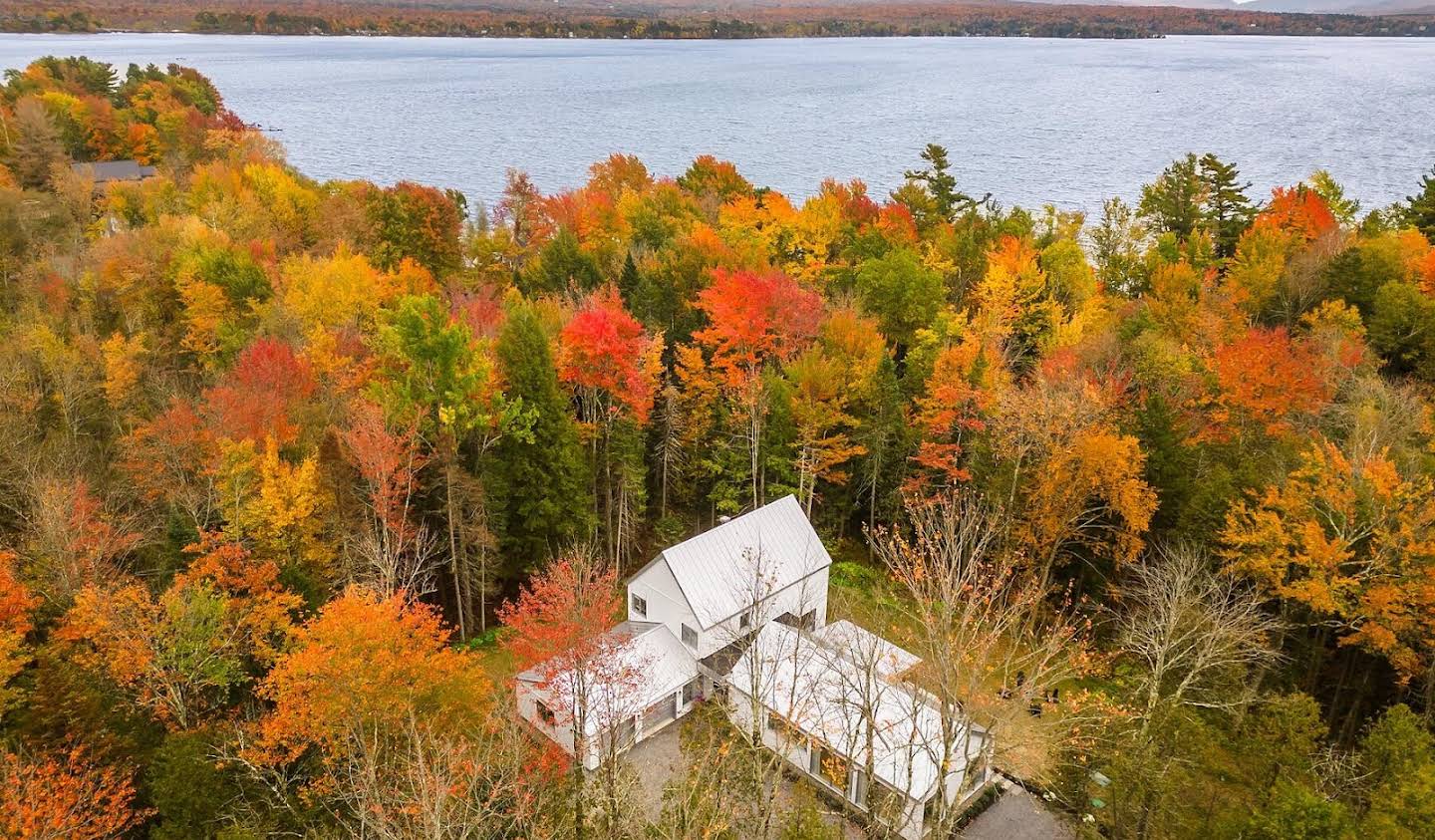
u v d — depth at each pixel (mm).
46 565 34031
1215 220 78125
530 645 32531
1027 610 38938
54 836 21391
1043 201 120375
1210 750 27625
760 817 24938
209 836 23688
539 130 190625
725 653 36812
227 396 40531
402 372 44406
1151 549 40500
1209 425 45219
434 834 18906
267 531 36219
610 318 44188
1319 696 36031
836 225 78250
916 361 52125
